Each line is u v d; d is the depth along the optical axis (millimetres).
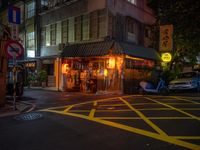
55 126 7699
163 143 5820
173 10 21734
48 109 11211
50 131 7129
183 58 25547
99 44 20328
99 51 19719
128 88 20031
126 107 11219
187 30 21453
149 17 26469
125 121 8180
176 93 18797
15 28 11789
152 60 23000
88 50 20594
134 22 24047
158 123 7844
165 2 23250
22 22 30203
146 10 25922
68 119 8664
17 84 16859
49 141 6184
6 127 7824
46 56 26219
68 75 23266
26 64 29109
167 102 12625
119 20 21891
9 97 16688
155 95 16984
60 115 9477
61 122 8219
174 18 21922
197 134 6551
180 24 21531
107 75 20438
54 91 22344
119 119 8508
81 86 22266
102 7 20938
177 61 25062
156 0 24766
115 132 6848
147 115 9164
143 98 14781
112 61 20156
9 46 10945
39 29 27703
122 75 19562
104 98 15430
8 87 16750
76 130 7137
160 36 21875
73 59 22984
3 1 33281
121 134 6641
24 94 18891
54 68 25078
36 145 5910
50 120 8594
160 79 18172
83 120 8438
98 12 21328
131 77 20453
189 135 6461
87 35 22266
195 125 7527
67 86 23141
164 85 17812
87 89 21531
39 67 27047
